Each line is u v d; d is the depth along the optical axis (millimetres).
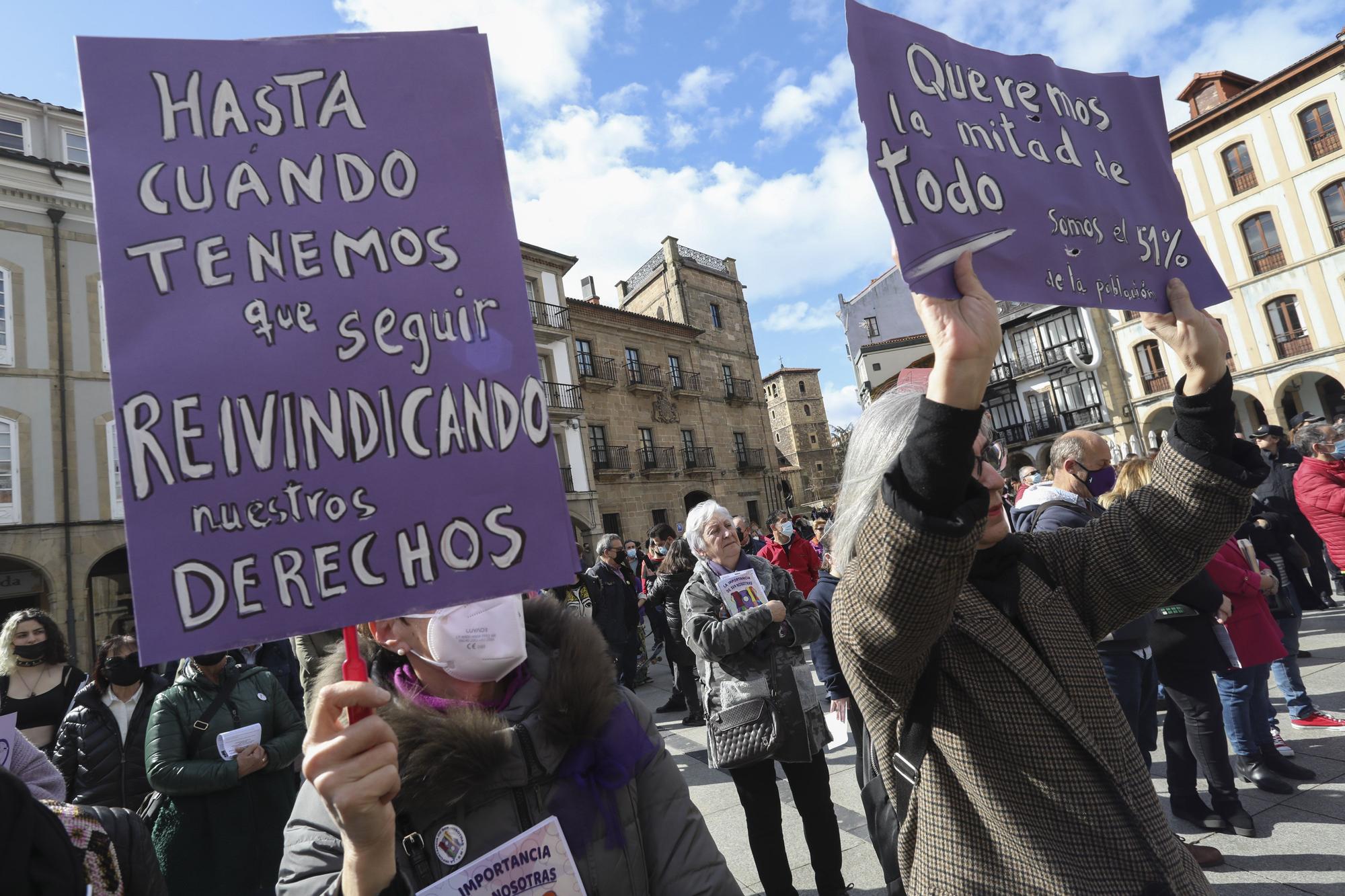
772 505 32344
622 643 7434
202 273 1195
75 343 15156
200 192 1224
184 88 1255
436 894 1148
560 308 25109
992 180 1508
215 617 1103
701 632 2938
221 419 1160
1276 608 4496
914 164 1431
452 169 1349
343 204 1290
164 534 1104
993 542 1525
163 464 1123
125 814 1413
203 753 3105
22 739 2201
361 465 1208
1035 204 1544
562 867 1193
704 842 1345
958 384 1186
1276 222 23500
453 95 1378
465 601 1198
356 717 1037
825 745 2979
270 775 3234
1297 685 4469
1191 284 1688
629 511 26547
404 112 1350
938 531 1145
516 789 1233
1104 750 1358
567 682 1283
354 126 1323
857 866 3398
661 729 6473
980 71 1610
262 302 1217
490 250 1337
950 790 1409
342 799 949
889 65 1485
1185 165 25484
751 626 2863
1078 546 1656
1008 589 1500
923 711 1420
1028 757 1327
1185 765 3426
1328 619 7016
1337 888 2742
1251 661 3648
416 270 1297
